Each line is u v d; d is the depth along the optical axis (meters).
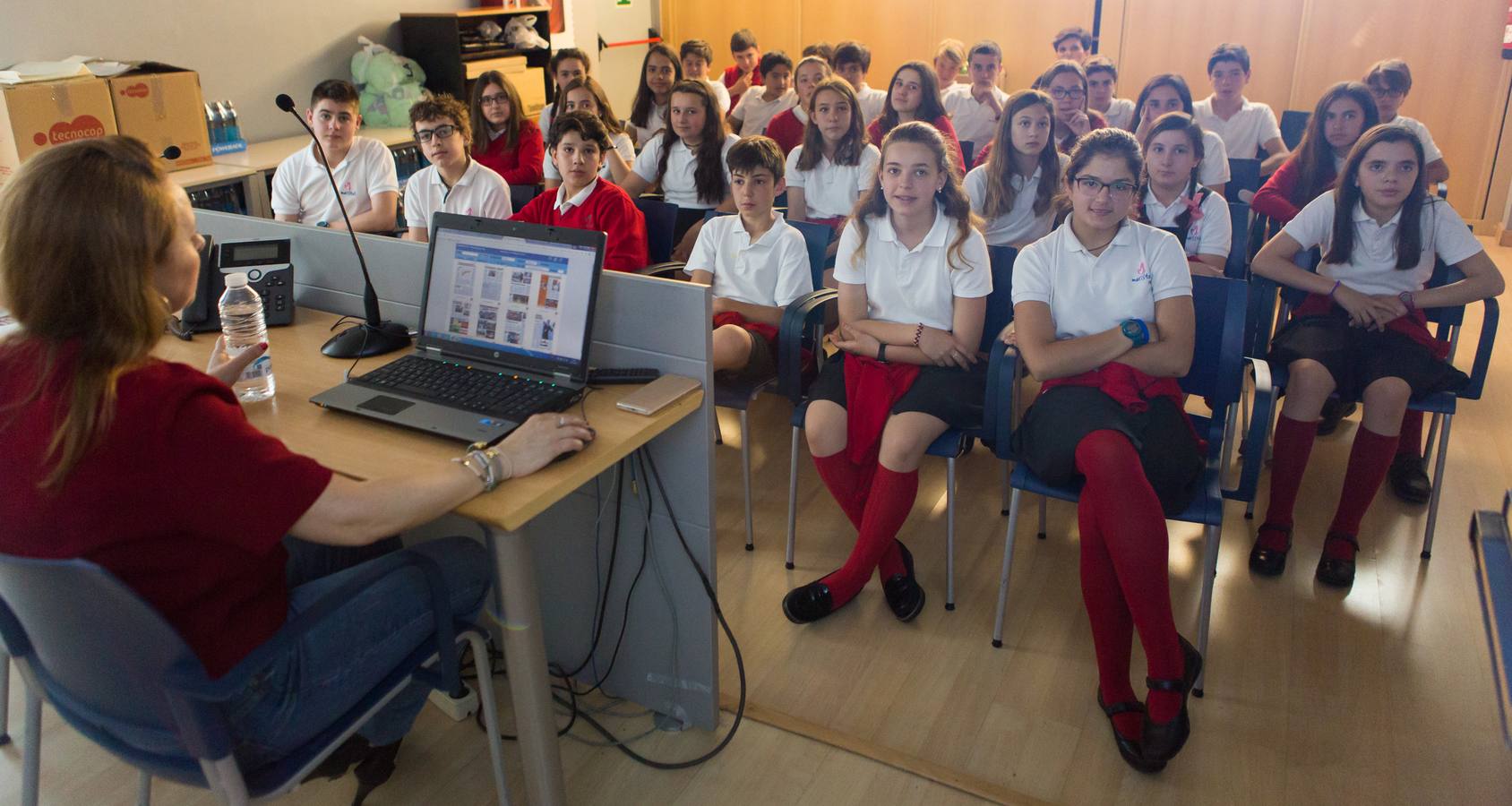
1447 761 1.85
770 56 5.28
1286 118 4.72
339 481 1.22
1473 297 2.44
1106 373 2.05
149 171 1.14
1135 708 1.92
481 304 1.79
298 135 5.29
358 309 2.16
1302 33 6.05
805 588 2.30
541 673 1.55
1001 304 2.48
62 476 1.08
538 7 6.18
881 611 2.34
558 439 1.45
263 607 1.24
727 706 2.02
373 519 1.23
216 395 1.18
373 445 1.53
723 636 2.25
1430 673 2.09
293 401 1.71
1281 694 2.04
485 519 1.33
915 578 2.45
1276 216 3.40
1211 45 6.32
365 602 1.35
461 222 1.83
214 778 1.22
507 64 5.90
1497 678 1.03
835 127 3.59
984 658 2.17
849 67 5.31
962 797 1.79
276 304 2.11
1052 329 2.18
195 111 4.27
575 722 2.00
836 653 2.19
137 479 1.10
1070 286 2.17
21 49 4.02
